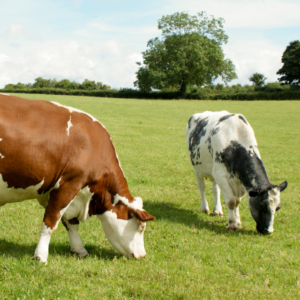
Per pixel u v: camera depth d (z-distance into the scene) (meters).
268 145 19.66
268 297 4.16
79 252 5.14
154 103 49.12
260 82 103.88
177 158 14.82
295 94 63.91
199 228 6.79
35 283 4.12
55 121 4.51
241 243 6.01
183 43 70.00
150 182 10.53
